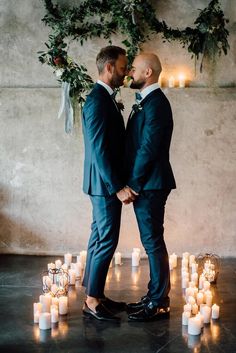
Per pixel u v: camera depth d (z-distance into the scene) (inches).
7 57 201.2
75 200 203.8
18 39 200.1
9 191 204.7
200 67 197.9
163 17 197.5
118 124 136.6
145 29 197.5
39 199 204.5
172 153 200.8
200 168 201.0
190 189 201.8
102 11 194.4
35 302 152.4
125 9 191.8
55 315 136.5
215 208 202.2
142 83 135.4
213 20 192.4
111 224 136.1
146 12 191.9
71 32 195.3
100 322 137.3
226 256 203.5
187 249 203.3
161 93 135.4
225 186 201.3
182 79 198.4
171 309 147.2
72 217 204.5
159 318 139.9
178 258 202.4
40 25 199.0
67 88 190.2
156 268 139.4
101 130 131.0
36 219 205.5
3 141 203.3
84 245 205.2
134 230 203.6
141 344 124.9
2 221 206.1
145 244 139.8
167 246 203.6
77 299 154.8
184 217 203.0
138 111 136.2
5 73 201.9
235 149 199.8
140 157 131.6
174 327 134.7
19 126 202.4
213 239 203.3
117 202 136.6
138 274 181.5
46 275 178.9
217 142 199.9
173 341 126.7
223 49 194.7
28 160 203.3
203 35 195.2
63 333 130.6
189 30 194.1
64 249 205.8
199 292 153.1
